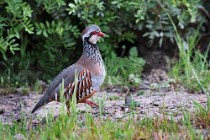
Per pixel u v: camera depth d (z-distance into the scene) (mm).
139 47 16062
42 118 11031
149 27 14828
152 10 14930
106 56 14953
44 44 14602
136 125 9891
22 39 14523
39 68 14906
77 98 11094
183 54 14234
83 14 14227
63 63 14844
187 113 10500
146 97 12875
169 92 13375
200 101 12117
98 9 14266
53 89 10984
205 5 16453
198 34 16125
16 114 11867
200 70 14469
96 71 11125
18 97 13320
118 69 14867
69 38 14492
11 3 13156
